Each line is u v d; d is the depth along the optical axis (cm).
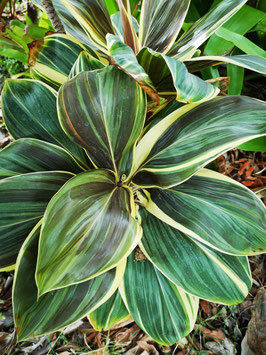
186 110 53
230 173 96
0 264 51
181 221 53
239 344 74
